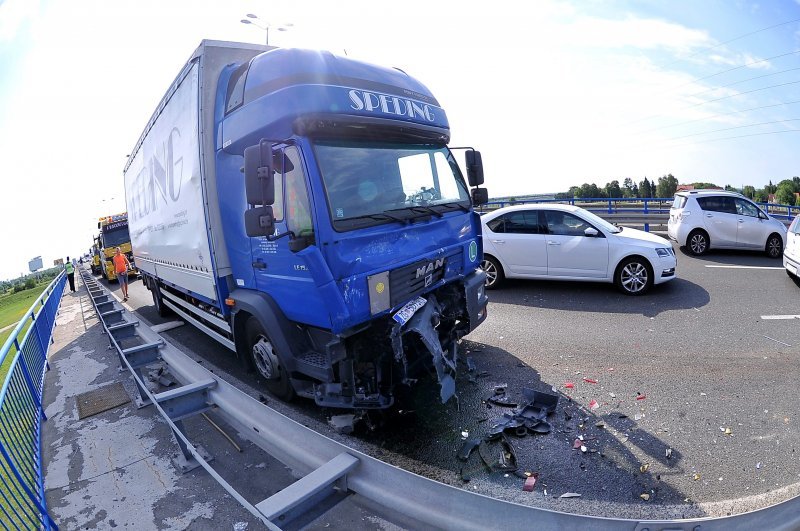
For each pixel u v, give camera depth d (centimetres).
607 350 572
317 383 432
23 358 506
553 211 874
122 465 368
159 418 452
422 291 423
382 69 449
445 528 230
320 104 363
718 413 408
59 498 329
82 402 512
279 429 329
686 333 618
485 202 551
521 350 587
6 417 380
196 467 357
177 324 898
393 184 423
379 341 393
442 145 514
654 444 366
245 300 452
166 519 296
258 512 223
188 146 523
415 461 359
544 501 303
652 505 296
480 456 360
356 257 360
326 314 362
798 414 399
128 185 1029
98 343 780
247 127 413
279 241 402
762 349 549
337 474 263
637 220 2027
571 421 406
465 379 504
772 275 944
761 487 310
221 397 396
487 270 931
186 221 561
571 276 857
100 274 2667
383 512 258
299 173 362
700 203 1224
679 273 1005
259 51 517
